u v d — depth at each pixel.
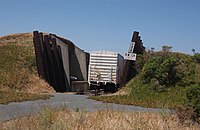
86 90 40.16
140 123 12.04
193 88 15.24
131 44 38.19
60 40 43.69
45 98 26.22
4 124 11.38
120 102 25.00
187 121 13.87
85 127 11.90
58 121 11.08
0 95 26.44
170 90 29.00
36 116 12.74
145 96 28.98
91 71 39.53
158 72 30.72
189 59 33.88
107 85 39.34
